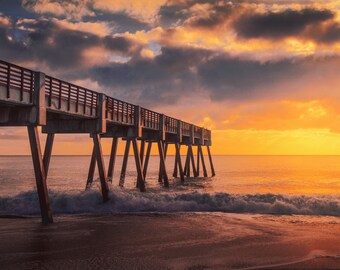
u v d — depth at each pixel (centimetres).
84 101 1997
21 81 1486
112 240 1322
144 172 4259
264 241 1319
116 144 2927
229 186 4347
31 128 1578
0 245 1245
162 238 1355
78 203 2112
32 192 2209
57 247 1224
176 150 4241
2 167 10662
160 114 3453
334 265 1054
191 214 1888
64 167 10956
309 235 1415
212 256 1134
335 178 6053
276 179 5728
